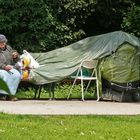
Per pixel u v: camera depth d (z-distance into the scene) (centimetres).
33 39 2708
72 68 1998
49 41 2717
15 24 2644
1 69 1884
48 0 2719
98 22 2945
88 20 2922
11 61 1955
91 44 2136
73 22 2777
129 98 2061
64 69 1995
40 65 2058
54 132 1286
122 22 2861
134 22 2772
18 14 2647
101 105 1853
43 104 1833
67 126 1369
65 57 2106
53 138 1210
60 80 1977
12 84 1895
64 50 2166
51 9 2719
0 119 1449
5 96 1945
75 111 1650
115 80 2011
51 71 1986
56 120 1454
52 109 1683
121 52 2022
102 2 2869
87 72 2033
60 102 1934
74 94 2350
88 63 2008
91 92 2352
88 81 2311
